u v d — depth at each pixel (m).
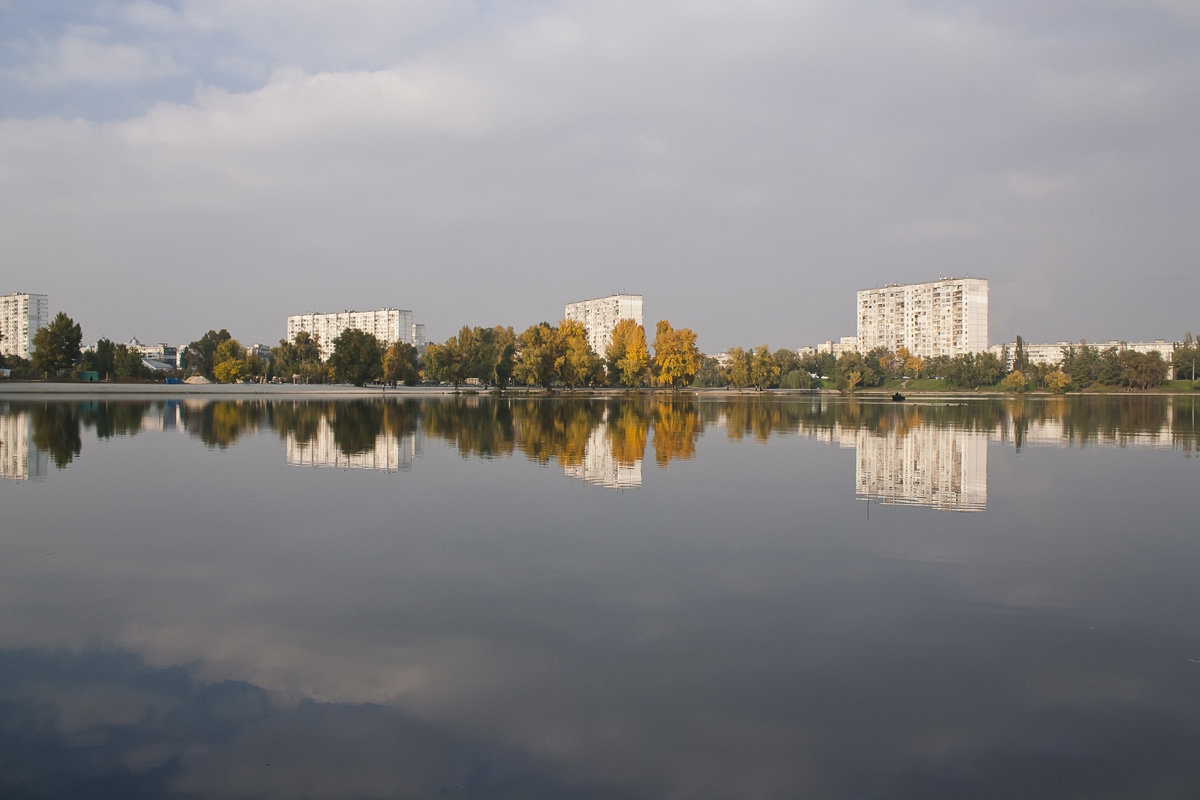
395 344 124.19
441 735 5.79
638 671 6.96
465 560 10.90
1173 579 10.05
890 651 7.45
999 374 143.12
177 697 6.44
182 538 12.27
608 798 4.96
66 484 17.97
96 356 117.62
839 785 5.14
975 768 5.35
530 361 99.56
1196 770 5.33
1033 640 7.77
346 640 7.74
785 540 12.23
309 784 5.14
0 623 8.24
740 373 136.88
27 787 5.09
